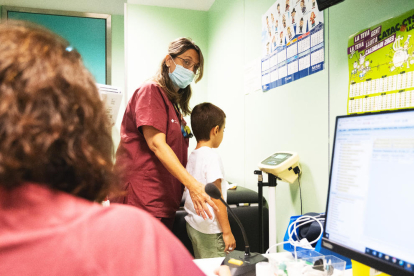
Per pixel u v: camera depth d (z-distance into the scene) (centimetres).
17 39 32
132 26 310
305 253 100
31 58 31
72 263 27
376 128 71
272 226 146
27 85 29
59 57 33
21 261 27
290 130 166
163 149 136
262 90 201
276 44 181
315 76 143
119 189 38
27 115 28
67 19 339
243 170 234
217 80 298
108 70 345
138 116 140
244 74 231
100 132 34
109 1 346
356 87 116
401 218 62
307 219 109
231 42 259
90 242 29
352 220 73
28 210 29
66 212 30
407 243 60
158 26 317
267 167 143
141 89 145
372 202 69
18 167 28
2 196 29
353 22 119
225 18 273
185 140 164
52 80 30
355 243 72
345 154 78
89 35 343
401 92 97
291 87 165
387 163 67
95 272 28
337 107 128
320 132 140
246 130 228
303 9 152
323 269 86
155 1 307
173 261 32
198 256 158
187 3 312
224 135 278
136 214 35
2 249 27
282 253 111
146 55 313
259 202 149
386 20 103
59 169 31
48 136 29
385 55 103
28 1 331
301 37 155
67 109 31
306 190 151
